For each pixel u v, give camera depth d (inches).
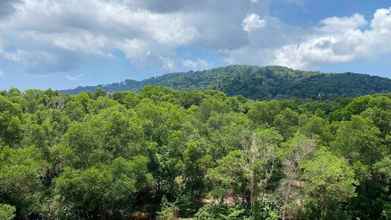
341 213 2114.9
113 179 2034.9
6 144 2166.6
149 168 2517.2
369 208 2311.8
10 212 1585.9
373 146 2417.6
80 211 2135.8
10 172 1752.0
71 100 3545.8
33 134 2190.0
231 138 2632.9
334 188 2005.4
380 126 2928.2
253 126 3331.7
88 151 2143.2
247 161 2201.0
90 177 1932.8
